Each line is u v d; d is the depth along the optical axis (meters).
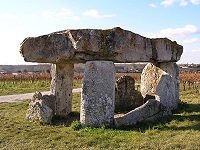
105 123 13.16
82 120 13.38
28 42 14.17
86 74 13.56
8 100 24.23
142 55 15.16
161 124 13.35
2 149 10.82
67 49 13.73
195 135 11.37
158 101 15.14
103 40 13.50
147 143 10.66
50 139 11.75
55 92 16.72
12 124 14.12
